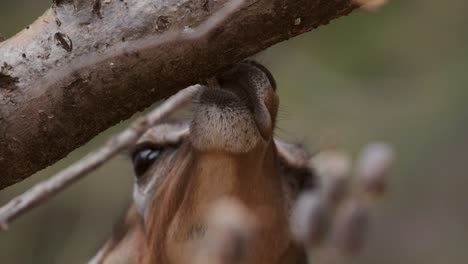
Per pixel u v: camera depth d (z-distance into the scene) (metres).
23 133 5.14
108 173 18.30
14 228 18.83
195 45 4.95
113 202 18.33
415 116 19.73
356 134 18.80
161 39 4.96
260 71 5.46
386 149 7.82
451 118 19.72
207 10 4.92
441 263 19.14
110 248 7.86
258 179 6.04
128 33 5.00
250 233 4.26
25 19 18.73
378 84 19.89
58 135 5.16
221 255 4.08
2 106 5.10
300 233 7.41
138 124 8.49
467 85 19.88
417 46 20.38
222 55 4.99
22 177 5.32
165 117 7.60
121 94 5.08
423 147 19.62
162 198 6.71
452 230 19.42
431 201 19.66
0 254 18.84
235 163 5.81
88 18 5.04
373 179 7.76
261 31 4.93
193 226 6.27
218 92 5.46
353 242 7.81
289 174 7.61
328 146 8.35
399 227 19.69
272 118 5.51
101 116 5.14
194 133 5.59
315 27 4.98
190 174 6.18
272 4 4.87
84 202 18.47
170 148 7.12
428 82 20.19
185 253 6.40
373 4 5.18
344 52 19.92
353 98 19.36
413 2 20.41
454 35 20.47
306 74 19.23
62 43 5.06
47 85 5.08
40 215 18.66
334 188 7.86
